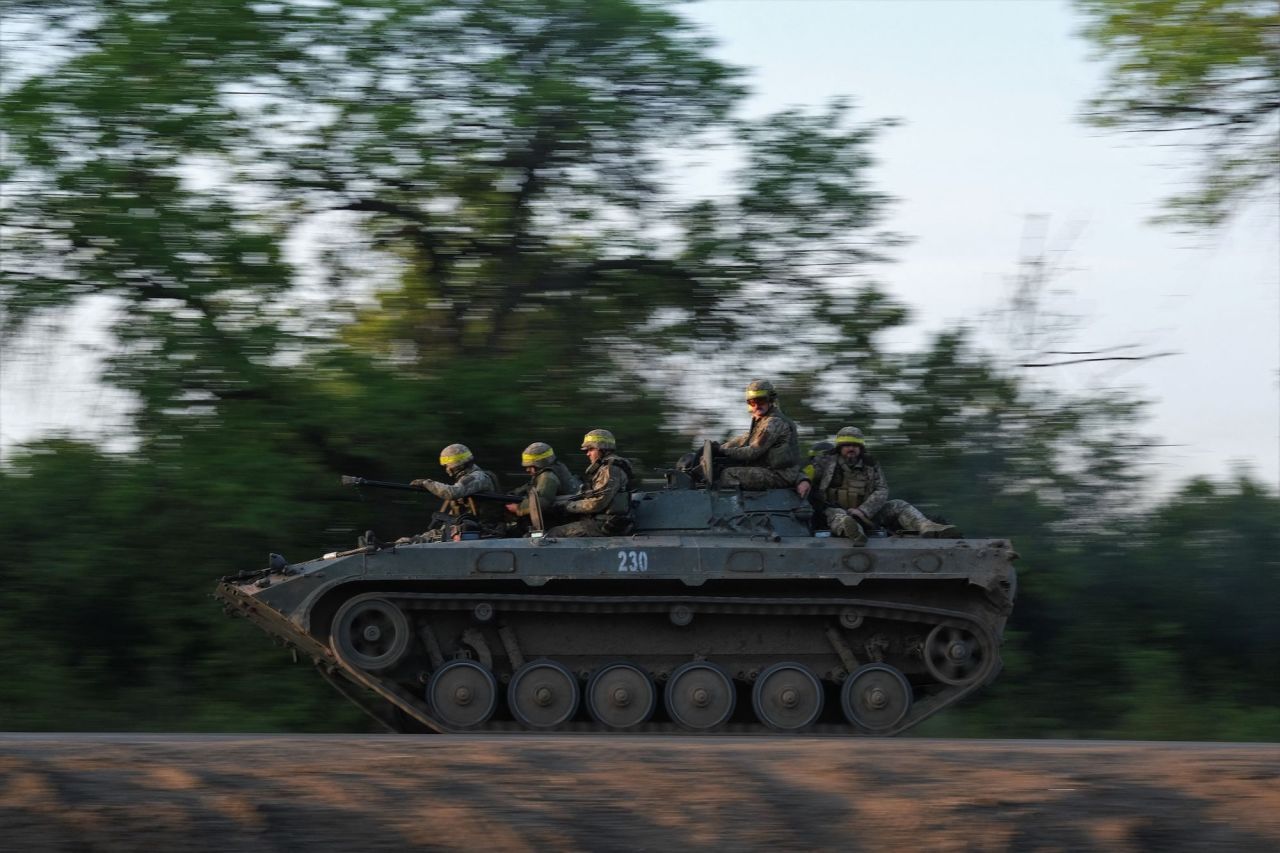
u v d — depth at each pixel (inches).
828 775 312.8
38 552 651.5
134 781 299.3
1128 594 729.6
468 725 521.0
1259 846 285.1
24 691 635.5
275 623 541.0
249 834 281.1
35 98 658.8
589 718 537.0
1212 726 620.4
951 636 533.6
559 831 285.4
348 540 698.2
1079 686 688.4
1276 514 738.8
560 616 538.6
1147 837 287.3
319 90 723.4
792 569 518.6
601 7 745.0
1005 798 298.5
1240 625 719.1
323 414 666.8
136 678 674.8
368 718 636.1
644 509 550.0
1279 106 625.6
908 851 282.4
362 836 282.5
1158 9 616.4
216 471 645.3
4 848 273.0
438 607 523.5
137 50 669.3
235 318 696.4
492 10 736.3
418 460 700.0
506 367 711.7
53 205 669.9
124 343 671.8
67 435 684.1
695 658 534.0
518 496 566.6
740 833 287.6
